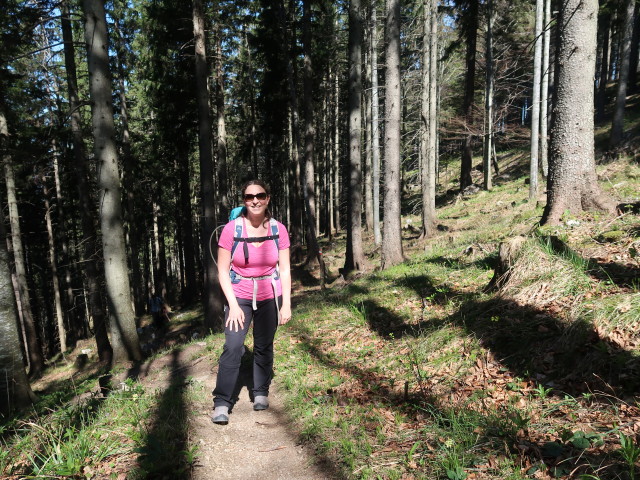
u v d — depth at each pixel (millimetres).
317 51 21688
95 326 13602
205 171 11570
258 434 3295
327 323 6121
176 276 40531
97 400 4152
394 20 10750
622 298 3578
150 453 2738
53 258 19344
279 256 3391
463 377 3590
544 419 2764
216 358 5410
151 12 16391
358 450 2793
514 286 4648
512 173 24547
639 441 2271
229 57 24531
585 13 6801
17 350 7582
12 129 14477
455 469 2400
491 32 21328
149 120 23781
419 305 5793
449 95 28984
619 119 17703
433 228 16625
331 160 31031
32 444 3289
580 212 7031
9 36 10422
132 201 21000
